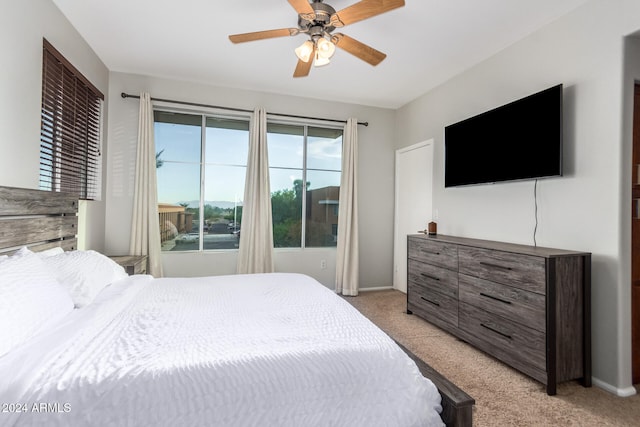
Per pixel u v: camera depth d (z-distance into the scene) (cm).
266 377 104
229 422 96
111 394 92
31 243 190
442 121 369
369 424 106
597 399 192
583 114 221
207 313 155
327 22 205
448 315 287
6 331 105
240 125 401
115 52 309
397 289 455
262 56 315
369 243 454
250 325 140
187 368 102
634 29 193
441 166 368
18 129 192
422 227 403
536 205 253
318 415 104
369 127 452
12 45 185
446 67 330
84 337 122
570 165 229
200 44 294
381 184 458
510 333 223
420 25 255
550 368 195
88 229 306
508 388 203
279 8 240
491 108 302
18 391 88
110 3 235
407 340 278
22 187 196
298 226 430
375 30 263
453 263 281
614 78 203
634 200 206
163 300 177
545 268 198
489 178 287
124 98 352
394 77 356
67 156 264
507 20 246
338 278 429
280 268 418
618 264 199
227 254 390
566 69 233
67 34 254
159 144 372
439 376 123
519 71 273
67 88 257
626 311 200
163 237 373
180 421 93
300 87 389
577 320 203
